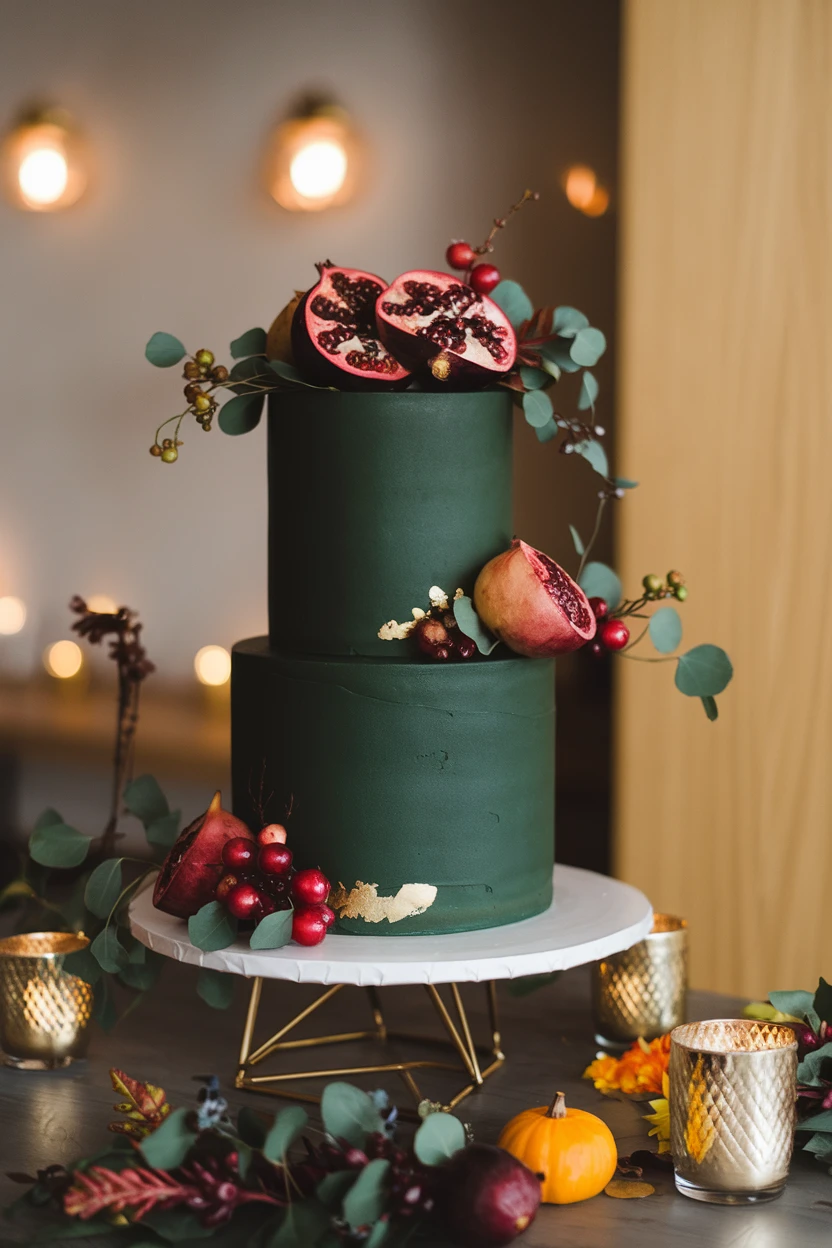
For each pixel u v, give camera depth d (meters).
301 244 3.74
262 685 1.52
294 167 3.65
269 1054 1.60
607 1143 1.40
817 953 1.95
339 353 1.51
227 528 3.93
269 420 1.56
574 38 3.28
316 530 1.53
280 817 1.51
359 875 1.49
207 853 1.48
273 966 1.43
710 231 1.93
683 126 1.93
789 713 1.94
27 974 1.56
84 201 3.95
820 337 1.90
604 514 3.37
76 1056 1.58
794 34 1.88
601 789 3.46
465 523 1.52
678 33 1.92
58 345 4.04
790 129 1.89
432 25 3.43
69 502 4.06
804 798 1.94
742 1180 1.38
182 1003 1.71
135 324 3.97
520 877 1.52
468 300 1.53
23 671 4.10
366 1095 1.35
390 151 3.54
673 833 1.99
